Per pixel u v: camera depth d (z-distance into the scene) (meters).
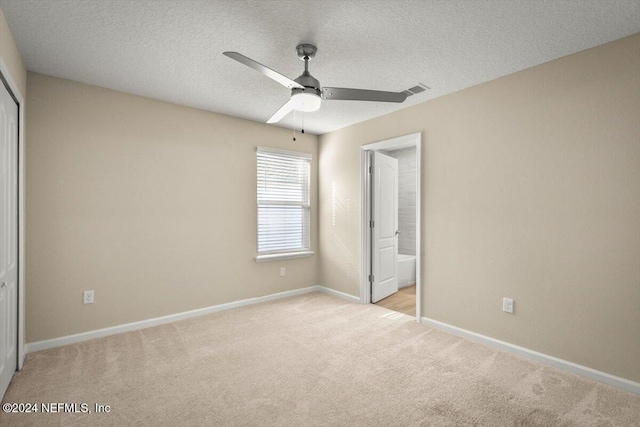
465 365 2.53
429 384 2.26
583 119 2.38
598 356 2.31
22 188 2.51
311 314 3.77
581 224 2.39
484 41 2.27
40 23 2.06
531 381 2.30
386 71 2.74
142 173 3.30
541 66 2.60
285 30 2.14
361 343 2.95
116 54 2.47
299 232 4.70
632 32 2.14
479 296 2.99
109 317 3.12
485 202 2.95
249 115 3.93
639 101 2.14
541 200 2.59
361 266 4.20
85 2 1.86
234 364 2.54
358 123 4.21
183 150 3.58
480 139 2.98
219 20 2.04
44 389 2.18
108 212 3.11
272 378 2.34
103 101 3.08
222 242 3.88
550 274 2.55
